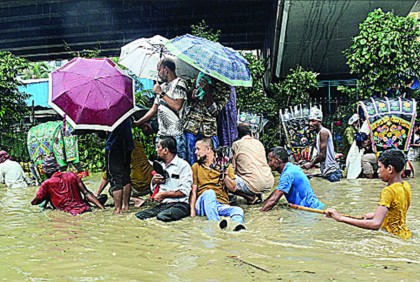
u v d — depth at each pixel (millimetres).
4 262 3475
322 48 15938
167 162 5488
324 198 6516
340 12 14344
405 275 2977
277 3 14906
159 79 6773
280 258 3404
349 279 2908
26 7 18875
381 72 12219
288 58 16547
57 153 9133
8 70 14094
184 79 6402
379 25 12281
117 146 5816
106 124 5633
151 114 6562
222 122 6605
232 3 17734
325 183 8344
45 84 18562
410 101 8844
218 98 6211
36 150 9266
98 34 21828
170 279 2980
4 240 4227
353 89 15055
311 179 8930
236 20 19891
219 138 6613
